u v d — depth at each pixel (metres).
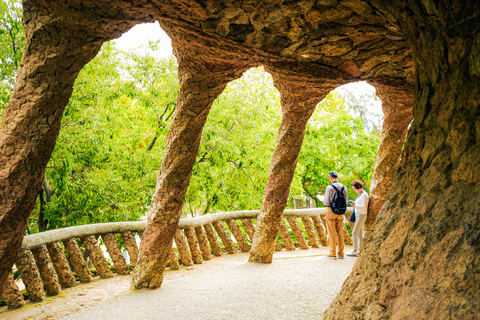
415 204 1.88
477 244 1.39
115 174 8.59
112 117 8.12
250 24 2.76
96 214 8.19
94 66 7.55
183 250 5.66
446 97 1.87
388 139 5.91
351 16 2.61
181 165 4.24
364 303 1.88
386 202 2.20
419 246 1.68
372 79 4.51
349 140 11.87
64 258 4.38
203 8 2.48
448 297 1.40
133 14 2.49
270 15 2.61
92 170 8.75
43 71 2.38
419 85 2.22
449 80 1.85
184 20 2.69
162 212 4.33
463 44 1.72
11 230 2.50
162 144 9.45
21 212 2.53
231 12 2.55
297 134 5.13
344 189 6.03
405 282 1.67
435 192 1.77
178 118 4.03
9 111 2.45
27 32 2.34
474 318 1.24
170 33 3.07
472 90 1.67
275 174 5.48
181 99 3.92
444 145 1.83
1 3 6.77
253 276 4.91
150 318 3.36
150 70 9.06
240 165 9.37
